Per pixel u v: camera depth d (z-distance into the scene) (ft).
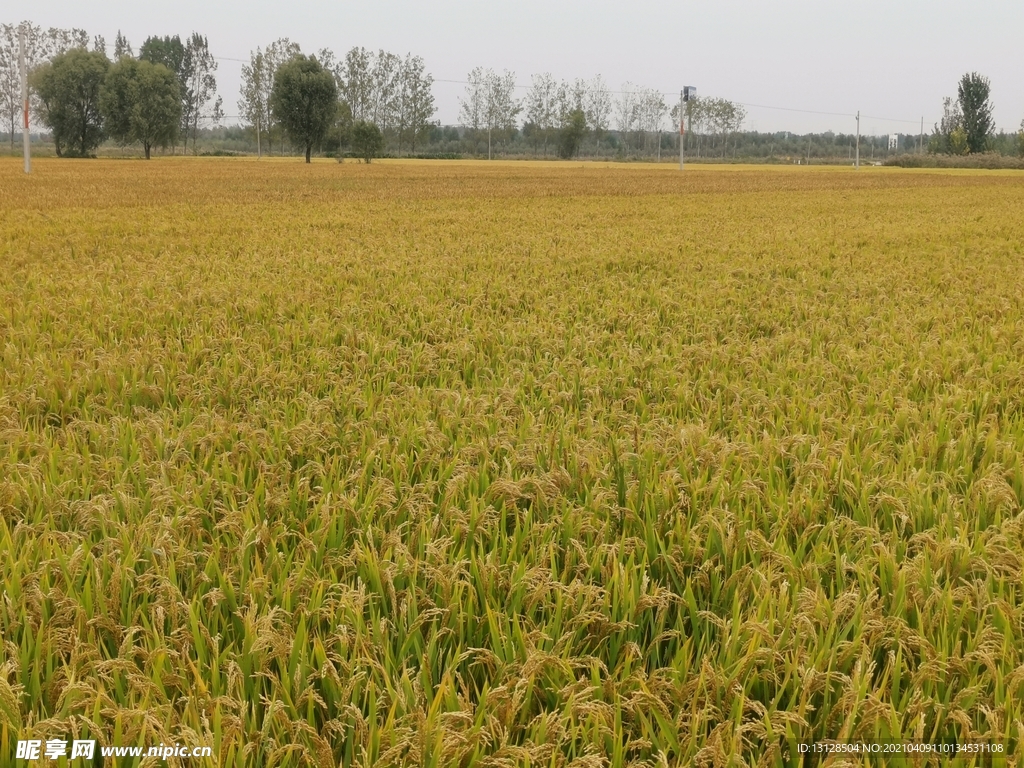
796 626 11.42
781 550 13.89
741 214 101.60
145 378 25.34
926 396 23.86
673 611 12.89
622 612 12.22
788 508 15.71
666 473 16.55
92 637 11.25
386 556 13.20
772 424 21.22
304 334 31.63
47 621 11.62
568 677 10.58
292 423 21.13
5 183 143.54
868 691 10.43
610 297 41.93
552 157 491.31
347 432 20.27
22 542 14.37
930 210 108.99
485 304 39.37
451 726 9.65
